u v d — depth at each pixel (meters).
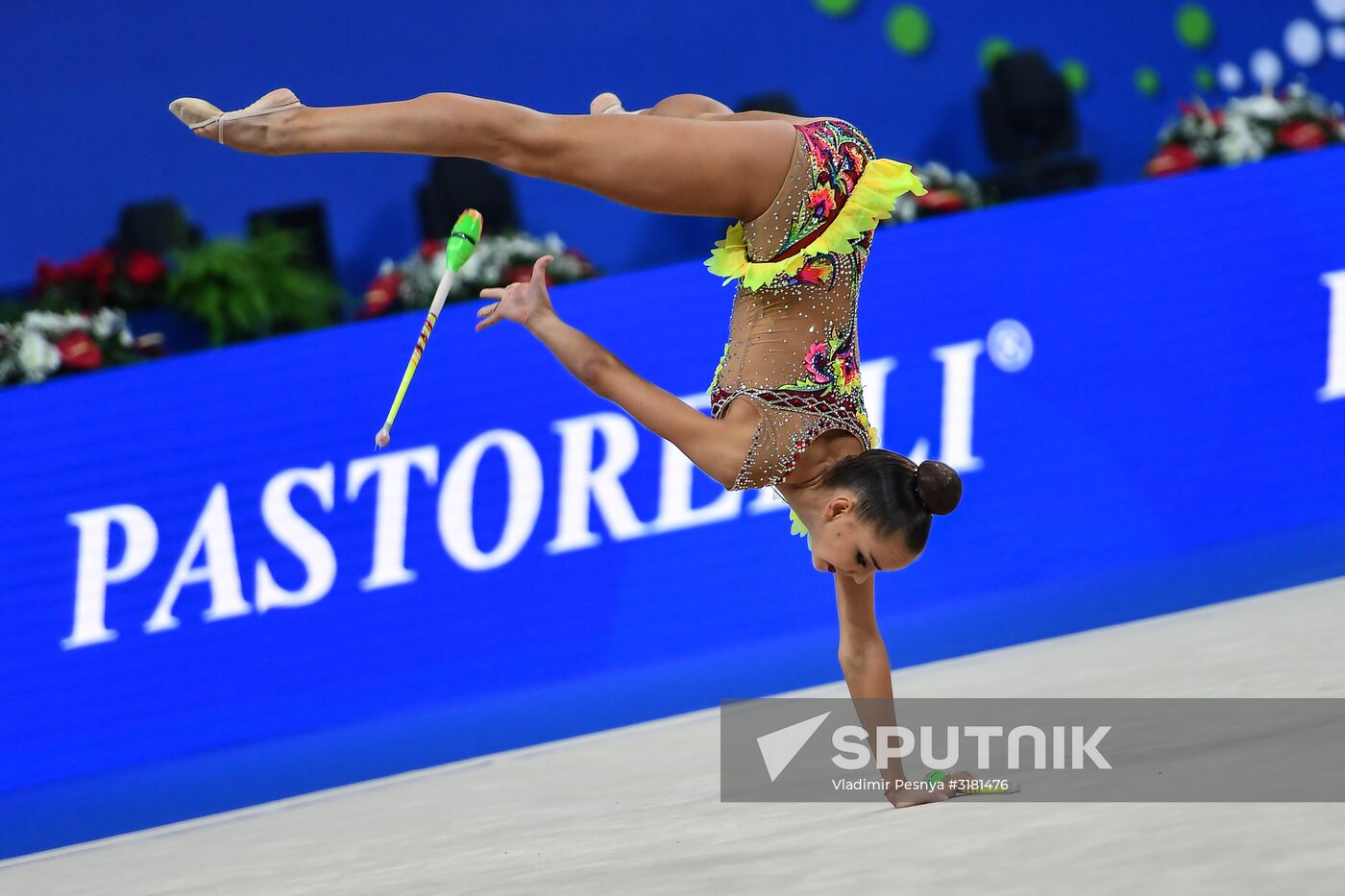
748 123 9.89
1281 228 23.66
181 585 20.06
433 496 20.86
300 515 20.47
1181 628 19.19
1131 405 22.94
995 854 7.42
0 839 18.33
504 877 9.27
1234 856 6.50
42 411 19.94
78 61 26.84
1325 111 27.17
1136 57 31.09
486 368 21.19
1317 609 18.59
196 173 27.22
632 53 29.33
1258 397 23.33
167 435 20.23
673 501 21.47
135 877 12.79
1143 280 23.19
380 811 15.20
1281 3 31.59
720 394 10.02
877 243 22.45
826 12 30.02
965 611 22.02
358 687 20.38
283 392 20.61
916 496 9.61
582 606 21.06
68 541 19.84
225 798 19.11
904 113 30.09
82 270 24.00
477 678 20.69
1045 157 28.78
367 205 27.66
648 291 21.84
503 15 28.83
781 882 7.51
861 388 10.30
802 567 21.64
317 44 28.05
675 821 11.06
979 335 22.55
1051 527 22.50
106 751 19.62
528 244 24.00
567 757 17.41
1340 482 23.41
